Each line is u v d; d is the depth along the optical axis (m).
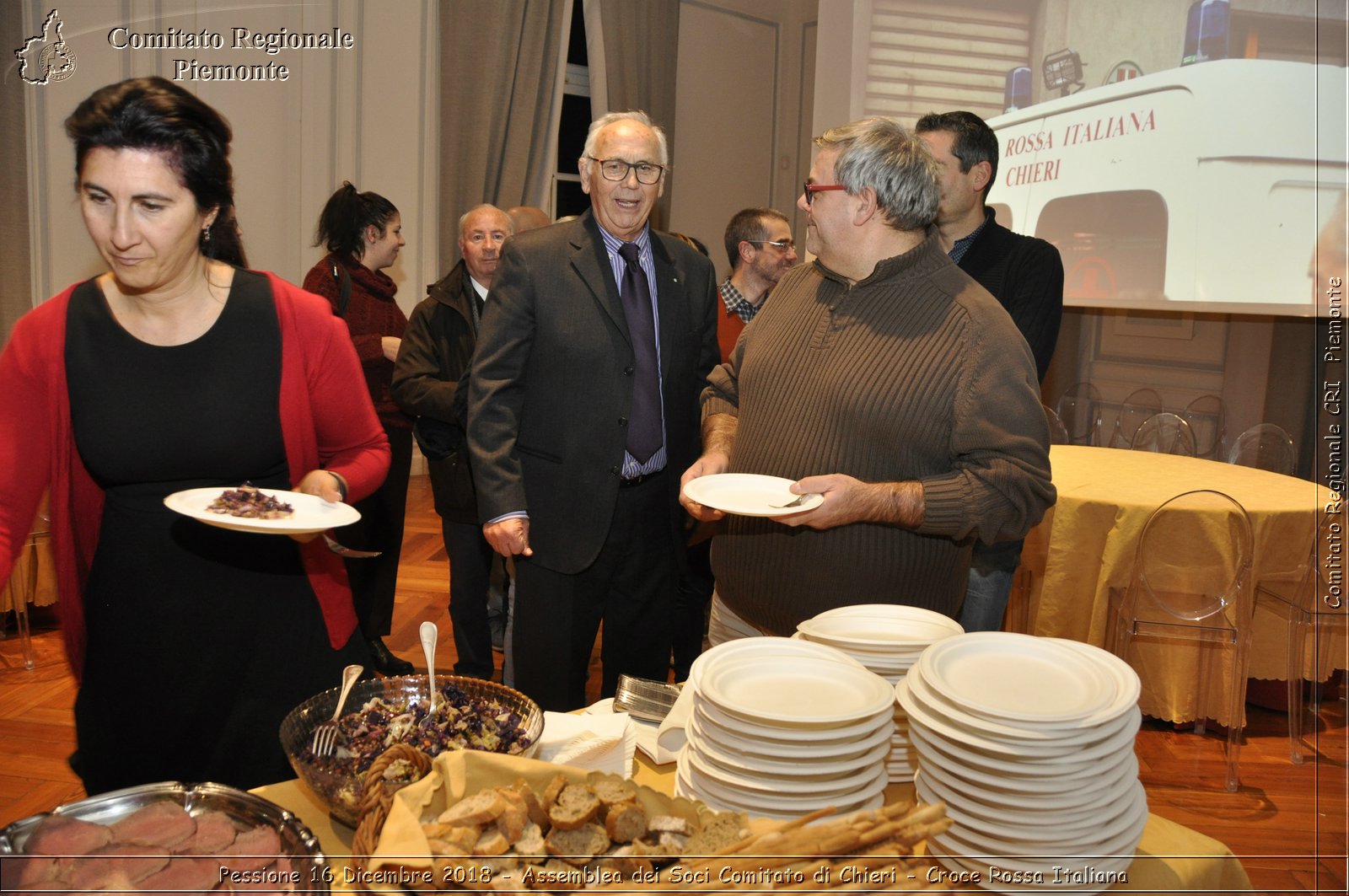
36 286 4.20
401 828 0.84
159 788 0.96
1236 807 2.55
